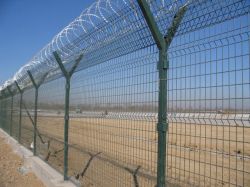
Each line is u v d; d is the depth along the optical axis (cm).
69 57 702
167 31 394
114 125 569
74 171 761
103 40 534
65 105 734
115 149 623
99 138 657
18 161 1095
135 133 598
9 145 1430
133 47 458
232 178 650
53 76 860
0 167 1021
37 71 977
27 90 1244
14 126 1534
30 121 1169
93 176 661
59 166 838
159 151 402
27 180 865
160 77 401
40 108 1034
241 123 349
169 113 393
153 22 397
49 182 743
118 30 480
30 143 1146
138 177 546
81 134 780
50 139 925
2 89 1914
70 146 774
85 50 618
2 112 2053
